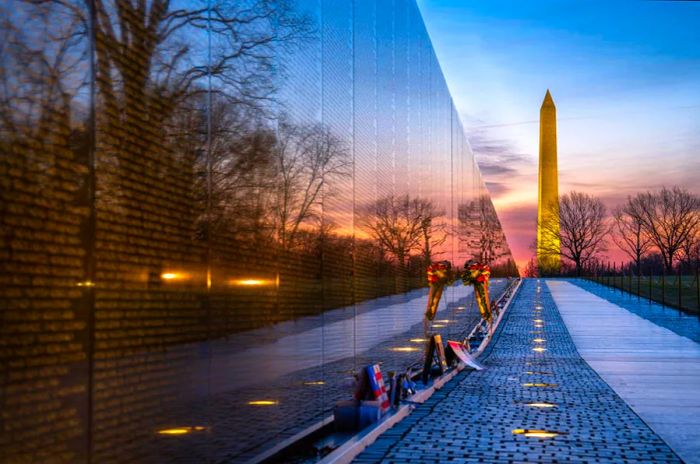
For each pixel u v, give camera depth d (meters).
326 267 9.22
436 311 17.08
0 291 3.48
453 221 20.70
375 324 11.70
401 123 13.86
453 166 21.17
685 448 9.01
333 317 9.54
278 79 7.42
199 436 5.61
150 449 4.86
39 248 3.76
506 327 33.41
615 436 9.77
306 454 8.00
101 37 4.32
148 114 4.88
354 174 10.59
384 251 12.40
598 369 18.78
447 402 12.77
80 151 4.12
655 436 9.79
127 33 4.60
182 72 5.34
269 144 7.18
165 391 5.11
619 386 15.36
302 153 8.25
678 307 44.50
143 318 4.83
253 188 6.82
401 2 14.02
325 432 9.09
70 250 4.02
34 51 3.73
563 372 18.06
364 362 11.04
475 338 24.97
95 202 4.28
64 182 3.98
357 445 8.51
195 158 5.58
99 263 4.32
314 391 8.70
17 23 3.61
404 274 13.88
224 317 6.17
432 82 17.45
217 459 5.94
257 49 6.80
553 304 48.66
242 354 6.55
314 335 8.74
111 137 4.43
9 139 3.55
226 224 6.22
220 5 5.98
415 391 12.87
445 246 19.00
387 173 12.70
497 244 44.34
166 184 5.14
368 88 11.46
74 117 4.06
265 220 7.16
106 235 4.39
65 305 3.98
